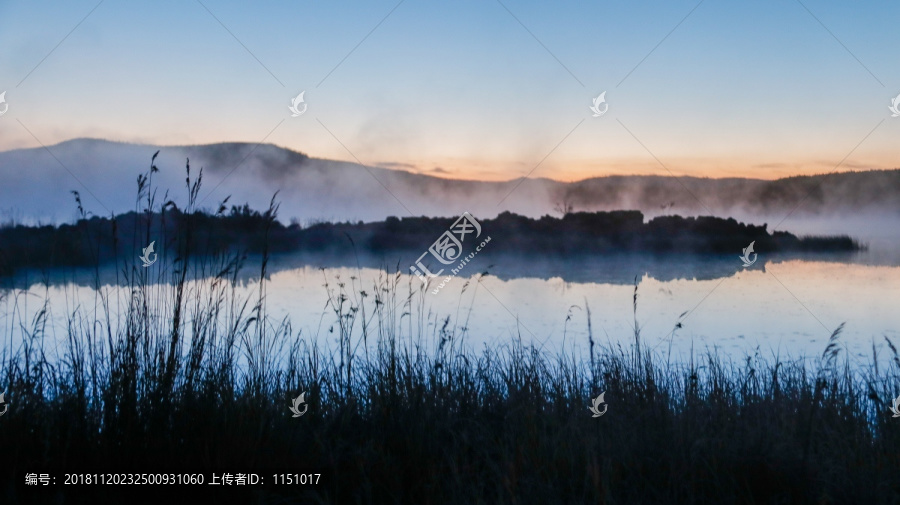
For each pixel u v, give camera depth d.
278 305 9.89
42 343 5.00
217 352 4.54
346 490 4.00
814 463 3.95
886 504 3.71
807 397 4.81
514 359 5.96
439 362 5.56
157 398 4.03
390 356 5.36
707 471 3.90
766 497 3.79
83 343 4.73
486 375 5.62
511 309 10.55
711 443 4.10
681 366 6.60
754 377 5.32
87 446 3.92
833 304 11.45
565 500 3.81
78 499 3.72
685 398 4.95
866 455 4.17
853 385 5.34
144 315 4.30
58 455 3.86
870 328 9.27
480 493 3.77
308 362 5.51
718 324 9.75
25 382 4.37
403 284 11.73
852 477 3.88
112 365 4.15
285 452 4.09
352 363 5.91
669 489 3.74
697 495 3.79
